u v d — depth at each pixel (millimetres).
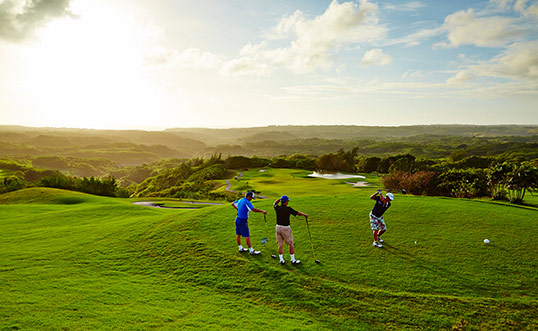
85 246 14023
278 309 8023
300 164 159125
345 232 13406
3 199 49188
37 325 6484
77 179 70688
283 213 10305
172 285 9469
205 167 155875
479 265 10234
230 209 17859
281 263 10422
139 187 167625
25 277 9992
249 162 160750
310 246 11945
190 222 15523
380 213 11547
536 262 10430
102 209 26734
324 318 7594
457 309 7926
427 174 38938
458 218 15094
